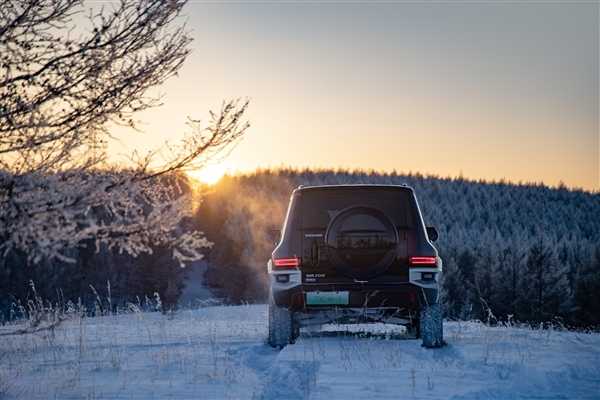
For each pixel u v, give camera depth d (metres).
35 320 5.71
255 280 108.44
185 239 5.02
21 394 5.73
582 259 89.19
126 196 4.99
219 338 9.36
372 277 7.84
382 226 7.82
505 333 10.18
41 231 4.34
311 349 7.77
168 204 4.94
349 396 5.54
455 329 11.12
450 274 79.31
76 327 10.90
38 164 4.67
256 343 8.66
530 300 76.81
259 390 5.80
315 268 7.98
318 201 8.22
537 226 182.12
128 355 7.73
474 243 103.00
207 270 119.31
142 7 4.88
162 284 64.06
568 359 7.36
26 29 4.75
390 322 8.78
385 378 6.23
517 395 5.67
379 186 8.25
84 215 4.74
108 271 53.34
